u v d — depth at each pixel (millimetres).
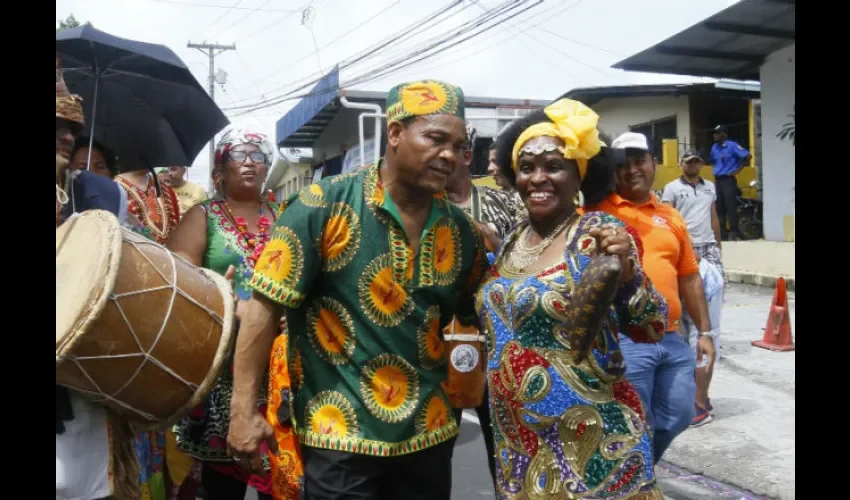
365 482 2375
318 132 22156
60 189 2574
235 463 3133
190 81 4246
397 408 2402
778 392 5953
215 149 3553
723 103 16453
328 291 2416
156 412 2373
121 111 4215
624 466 2160
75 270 2229
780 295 7520
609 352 2213
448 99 2352
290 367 2518
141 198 4094
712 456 4664
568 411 2184
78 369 2127
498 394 2324
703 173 14711
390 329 2398
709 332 3752
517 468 2283
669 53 13547
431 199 2506
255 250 3424
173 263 2379
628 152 3533
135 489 2566
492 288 2355
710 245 7293
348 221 2385
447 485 2590
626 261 2115
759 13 11484
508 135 2486
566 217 2340
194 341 2334
